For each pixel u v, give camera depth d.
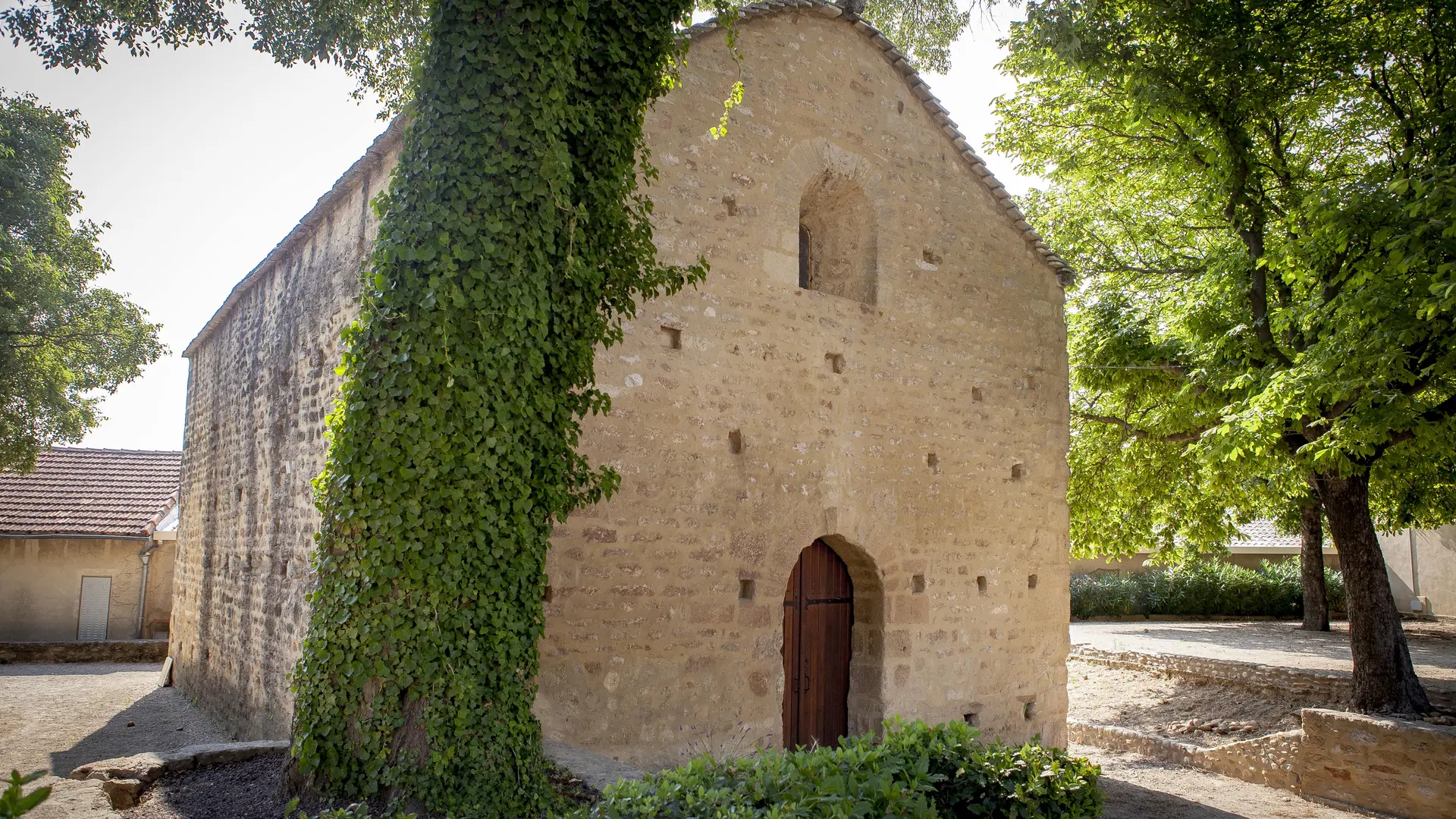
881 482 9.72
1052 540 11.48
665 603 7.96
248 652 10.17
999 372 11.14
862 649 9.71
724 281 8.67
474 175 5.88
